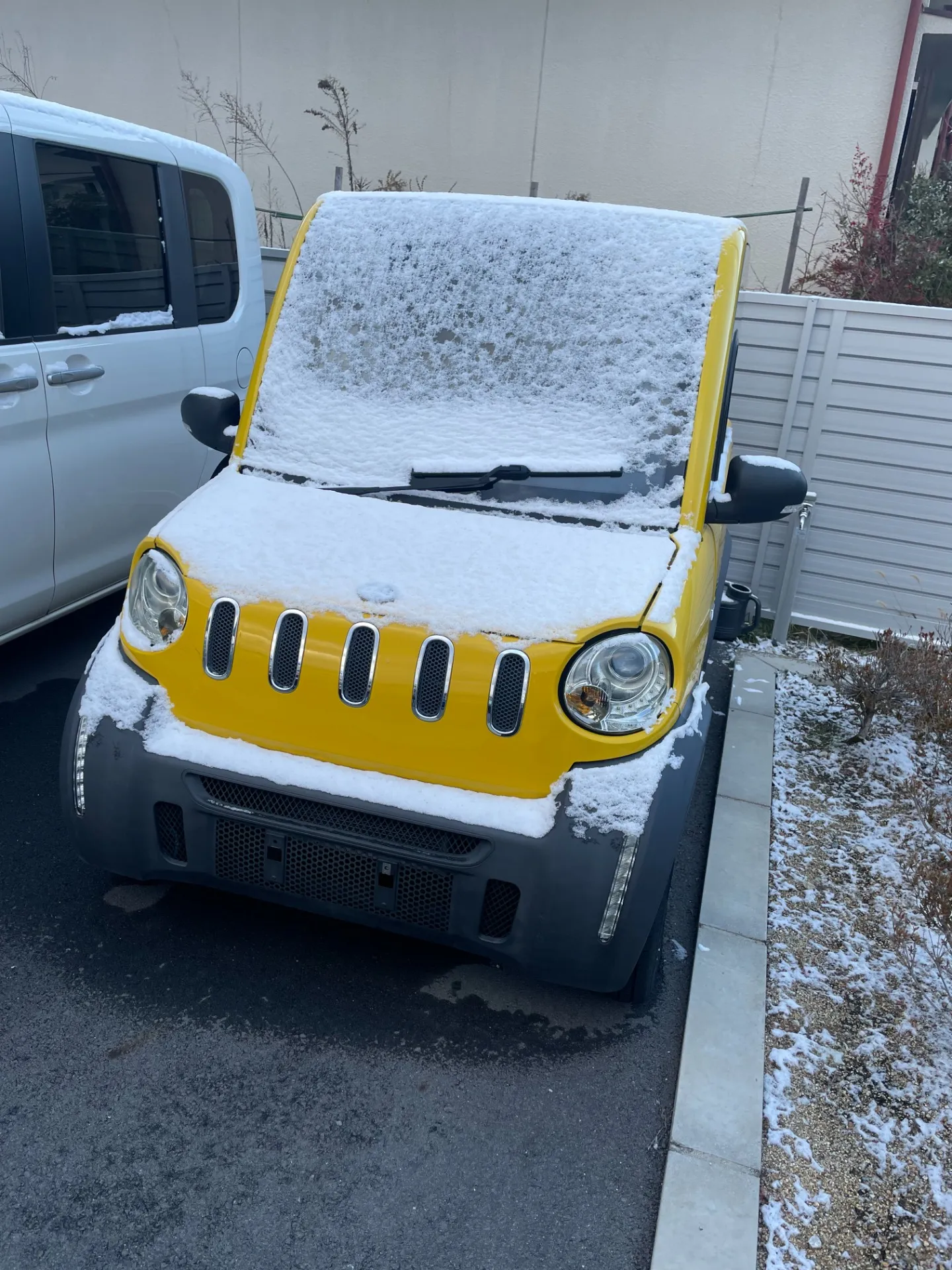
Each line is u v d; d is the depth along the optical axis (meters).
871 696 4.49
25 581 3.91
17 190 3.63
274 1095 2.39
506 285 3.16
